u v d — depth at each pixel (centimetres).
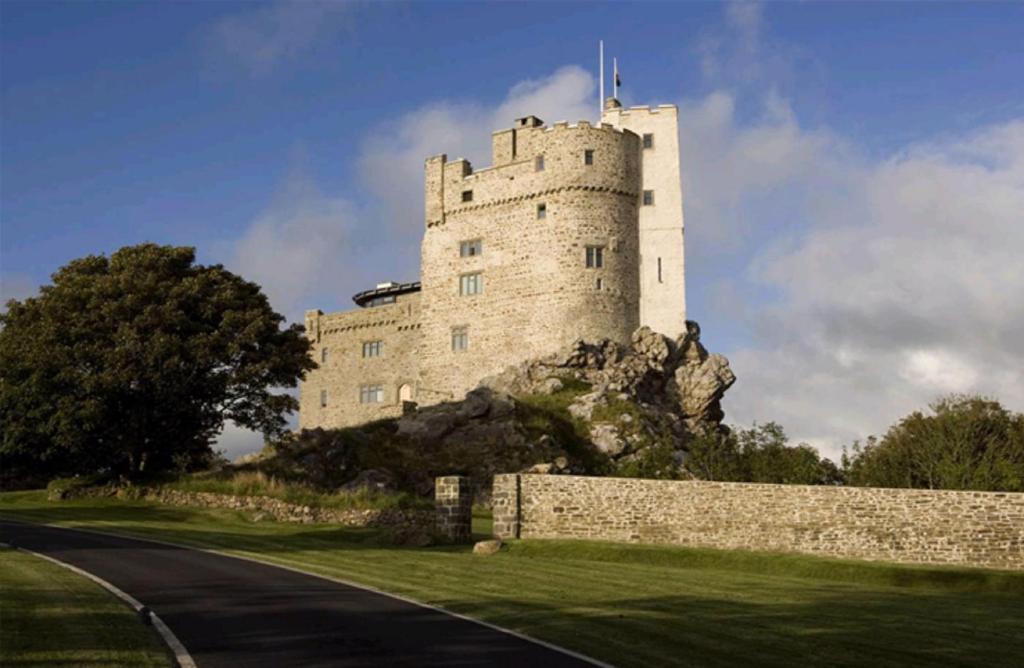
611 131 7956
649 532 3584
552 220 7825
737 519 3509
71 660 1396
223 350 5638
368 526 4497
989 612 2409
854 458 5400
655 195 8031
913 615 2278
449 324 8169
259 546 3353
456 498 3812
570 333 7619
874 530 3362
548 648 1608
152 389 5584
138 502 5272
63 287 5750
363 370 8962
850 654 1733
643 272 7950
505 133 8219
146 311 5531
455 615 1922
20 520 4278
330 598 2103
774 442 5525
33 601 1892
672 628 1888
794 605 2341
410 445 6669
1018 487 4753
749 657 1655
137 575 2417
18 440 6112
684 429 7475
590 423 7006
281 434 5950
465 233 8225
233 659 1462
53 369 5516
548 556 3391
